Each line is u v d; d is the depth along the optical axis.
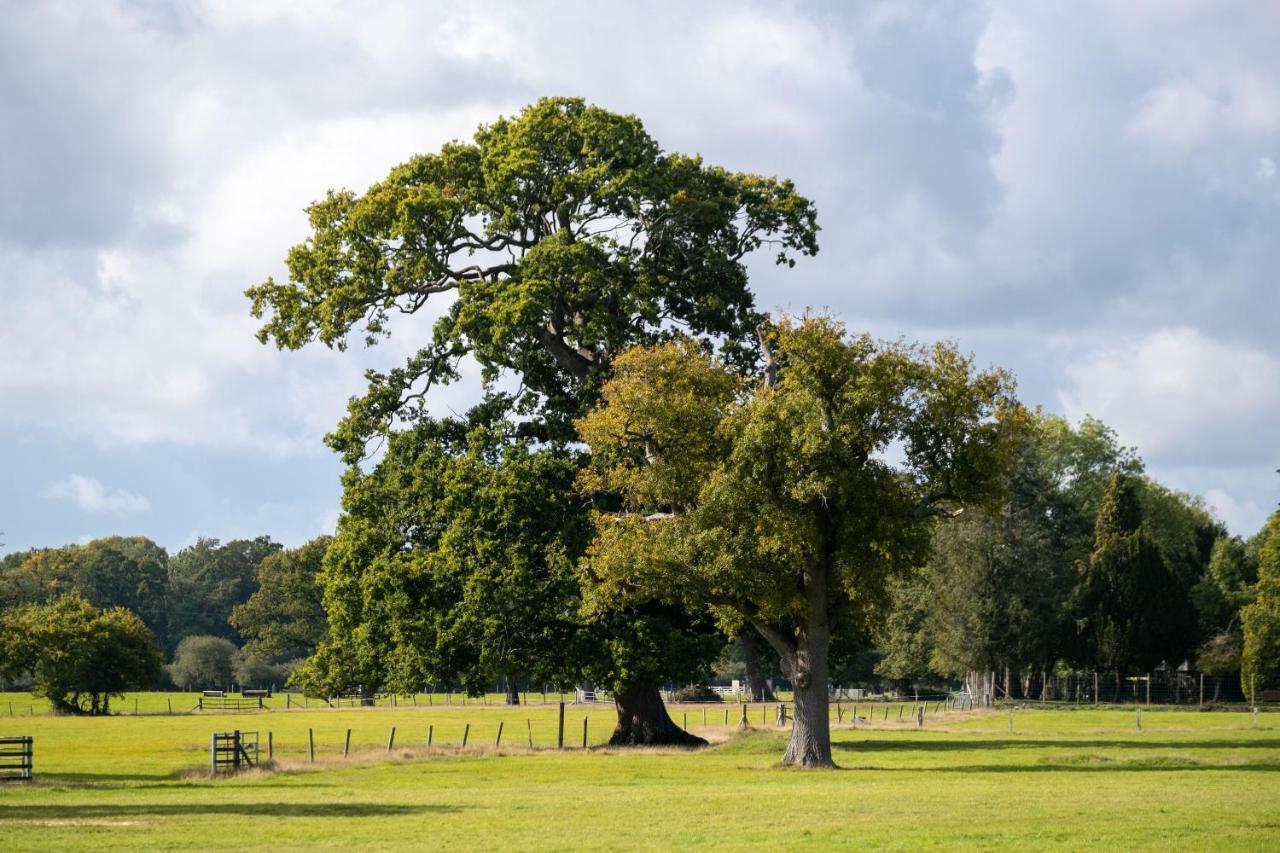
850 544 42.00
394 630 50.34
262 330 55.41
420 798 33.66
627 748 53.53
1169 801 30.17
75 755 58.44
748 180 55.53
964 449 42.53
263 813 29.95
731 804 30.72
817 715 43.81
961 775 39.09
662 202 53.25
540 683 50.91
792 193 55.28
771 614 43.22
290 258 55.22
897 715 87.38
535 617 49.97
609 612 50.69
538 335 55.19
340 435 54.84
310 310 54.53
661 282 53.09
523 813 29.42
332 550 54.12
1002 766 42.88
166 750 62.16
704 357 44.84
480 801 32.56
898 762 45.25
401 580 50.19
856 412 41.09
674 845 23.73
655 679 51.06
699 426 43.66
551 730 76.69
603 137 52.50
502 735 72.50
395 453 53.75
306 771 44.06
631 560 42.28
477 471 50.91
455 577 50.41
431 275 53.50
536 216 54.03
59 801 33.56
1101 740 55.97
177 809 31.05
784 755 44.28
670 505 44.69
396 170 54.78
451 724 85.25
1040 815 27.45
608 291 53.47
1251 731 61.53
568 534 49.69
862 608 45.88
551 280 51.16
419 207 52.03
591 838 24.86
